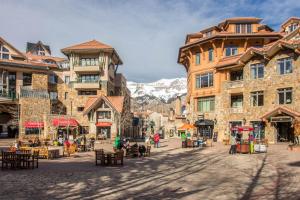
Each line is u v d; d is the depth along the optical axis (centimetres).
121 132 5884
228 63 4931
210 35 5412
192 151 3484
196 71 5694
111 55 7331
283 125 4197
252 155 2823
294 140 3834
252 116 4484
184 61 6831
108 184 1560
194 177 1767
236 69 4988
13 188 1451
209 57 5491
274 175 1767
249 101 4553
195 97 5662
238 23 5659
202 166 2230
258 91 4450
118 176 1803
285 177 1689
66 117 5625
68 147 3120
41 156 2805
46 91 6128
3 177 1739
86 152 3525
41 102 5831
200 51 5669
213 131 5200
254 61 4519
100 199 1254
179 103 9456
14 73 6334
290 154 2794
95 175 1833
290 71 4066
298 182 1541
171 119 8712
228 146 4097
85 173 1906
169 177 1773
